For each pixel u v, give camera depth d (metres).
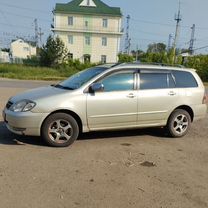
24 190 4.12
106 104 6.34
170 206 3.91
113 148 6.18
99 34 62.28
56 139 6.04
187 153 6.15
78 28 61.72
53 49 54.16
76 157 5.51
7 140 6.28
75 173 4.78
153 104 6.87
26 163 5.08
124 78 6.64
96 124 6.36
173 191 4.35
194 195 4.27
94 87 6.19
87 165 5.15
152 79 6.97
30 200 3.87
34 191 4.11
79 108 6.12
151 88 6.91
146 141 6.85
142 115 6.79
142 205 3.89
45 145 6.08
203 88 7.68
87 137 6.88
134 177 4.76
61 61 55.12
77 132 6.20
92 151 5.91
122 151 6.02
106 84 6.44
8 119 5.98
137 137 7.14
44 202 3.83
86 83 6.30
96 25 61.94
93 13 61.38
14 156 5.38
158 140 7.00
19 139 6.37
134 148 6.27
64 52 55.78
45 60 54.38
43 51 54.94
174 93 7.16
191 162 5.62
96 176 4.71
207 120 9.81
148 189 4.36
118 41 62.66
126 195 4.14
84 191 4.19
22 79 29.00
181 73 7.42
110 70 6.52
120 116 6.54
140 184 4.52
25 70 36.50
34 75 34.16
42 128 5.94
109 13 61.69
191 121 7.58
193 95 7.43
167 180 4.72
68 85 6.67
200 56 43.91
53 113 5.98
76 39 62.12
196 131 8.13
